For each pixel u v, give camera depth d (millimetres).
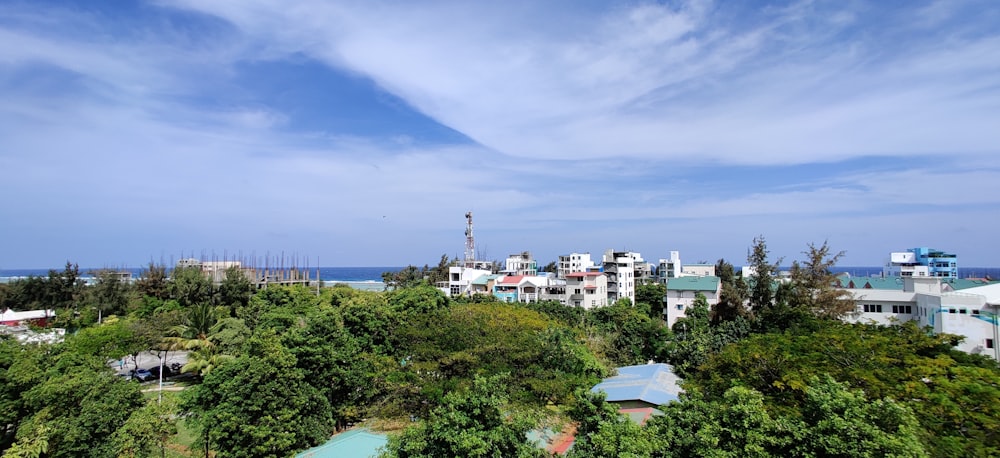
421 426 19094
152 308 67000
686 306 64812
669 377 37250
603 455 17453
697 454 16453
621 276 88250
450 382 29219
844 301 42969
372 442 25969
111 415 24141
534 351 33000
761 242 48156
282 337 31000
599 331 52719
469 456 16828
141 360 58969
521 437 18797
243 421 24734
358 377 31359
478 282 89125
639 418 29656
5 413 24391
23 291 70375
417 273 102688
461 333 33719
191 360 45969
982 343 34438
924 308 41531
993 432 16578
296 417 26484
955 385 18844
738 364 25062
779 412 19734
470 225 118688
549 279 88375
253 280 107688
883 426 14875
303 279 124062
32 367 26250
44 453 23062
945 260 92188
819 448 14883
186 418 28891
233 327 49938
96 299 66375
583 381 33438
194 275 74375
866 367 21891
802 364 22625
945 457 15281
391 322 38844
